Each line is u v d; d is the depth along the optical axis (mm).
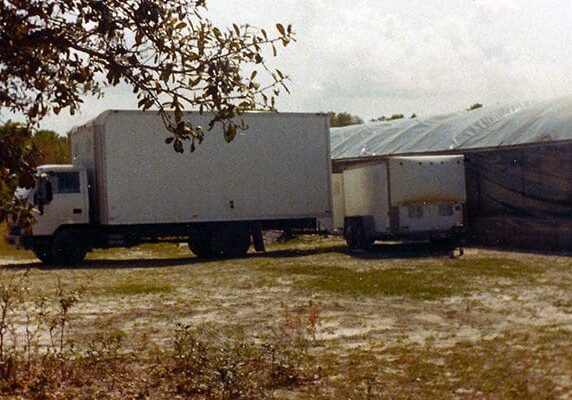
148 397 7824
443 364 8984
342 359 9422
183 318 13117
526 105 30891
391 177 24594
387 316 12789
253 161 25516
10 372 8477
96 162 24031
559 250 24219
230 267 21516
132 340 11180
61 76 6035
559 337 10570
